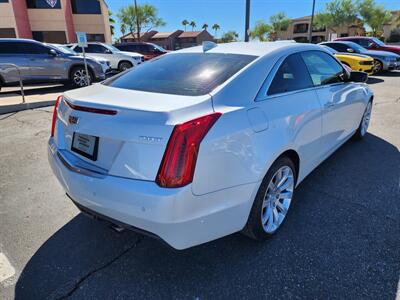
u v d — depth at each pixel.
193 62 2.65
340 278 2.11
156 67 2.76
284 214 2.67
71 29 29.30
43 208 3.05
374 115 6.48
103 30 30.41
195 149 1.78
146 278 2.16
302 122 2.65
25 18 27.61
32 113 7.01
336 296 1.97
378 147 4.60
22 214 2.95
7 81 9.52
